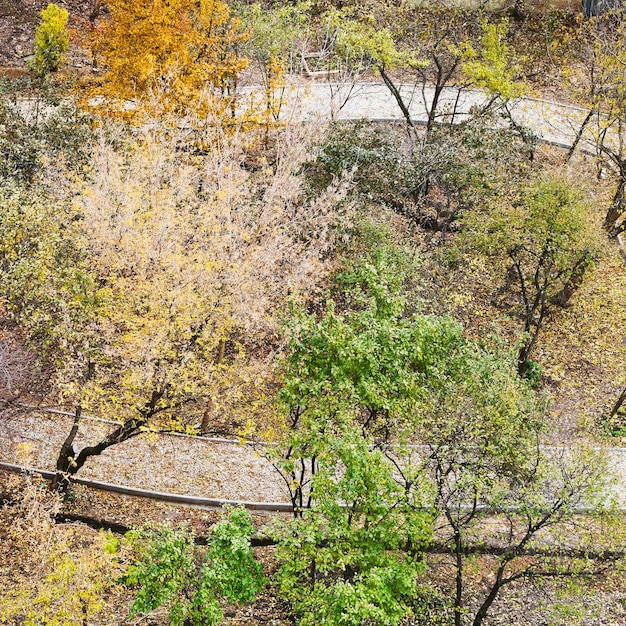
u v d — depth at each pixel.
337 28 41.53
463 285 34.75
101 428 27.06
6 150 33.16
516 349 26.25
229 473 29.14
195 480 28.75
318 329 22.00
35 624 19.91
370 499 20.34
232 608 25.02
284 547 21.03
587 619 24.94
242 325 25.70
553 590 25.94
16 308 25.70
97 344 24.66
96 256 26.00
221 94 36.06
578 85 43.81
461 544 24.42
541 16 47.22
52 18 44.50
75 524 25.72
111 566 21.41
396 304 23.56
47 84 40.00
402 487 21.30
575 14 47.50
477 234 32.03
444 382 22.72
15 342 28.41
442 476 22.67
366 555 20.48
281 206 28.69
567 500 22.56
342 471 27.41
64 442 28.19
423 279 30.97
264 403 25.34
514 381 23.64
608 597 25.72
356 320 23.19
